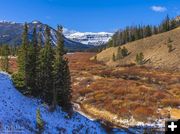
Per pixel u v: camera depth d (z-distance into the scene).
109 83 83.19
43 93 50.34
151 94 68.62
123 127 48.81
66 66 52.25
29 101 45.91
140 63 151.00
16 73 53.06
